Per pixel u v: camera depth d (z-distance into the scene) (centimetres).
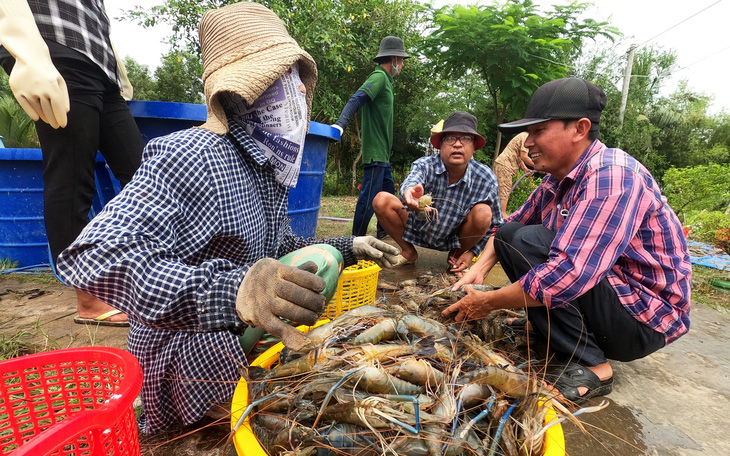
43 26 207
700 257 515
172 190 128
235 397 134
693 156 2483
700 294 390
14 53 187
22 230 361
